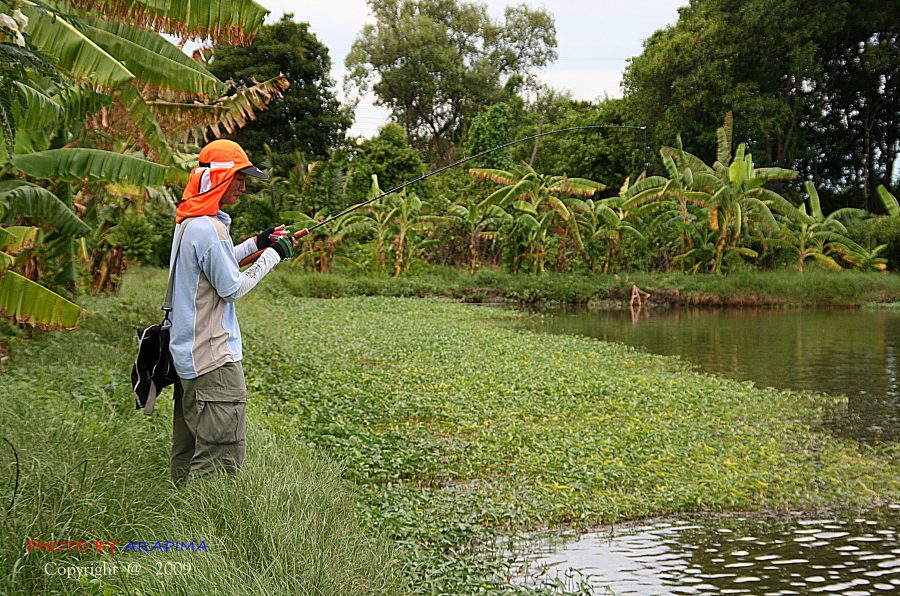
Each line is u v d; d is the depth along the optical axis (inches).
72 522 152.3
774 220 1146.0
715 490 278.2
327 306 898.1
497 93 2033.7
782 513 268.5
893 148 1482.5
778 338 730.2
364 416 349.1
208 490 173.6
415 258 1206.9
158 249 1003.9
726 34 1347.2
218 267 175.0
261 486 179.8
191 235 175.2
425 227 1170.0
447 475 284.2
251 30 266.8
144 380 177.8
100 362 327.9
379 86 2049.7
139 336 179.3
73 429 198.4
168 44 314.0
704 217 1155.3
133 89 313.6
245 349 444.1
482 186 1352.1
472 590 186.9
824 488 290.8
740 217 1131.3
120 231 581.6
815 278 1109.1
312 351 532.7
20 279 276.1
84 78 257.0
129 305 477.4
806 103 1413.6
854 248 1198.3
